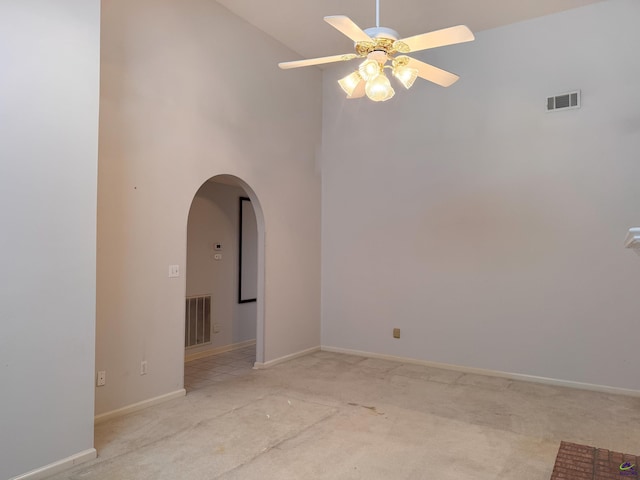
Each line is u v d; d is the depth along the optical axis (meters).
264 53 4.69
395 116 5.11
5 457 2.27
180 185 3.76
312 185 5.43
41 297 2.43
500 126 4.49
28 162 2.38
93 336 2.65
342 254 5.43
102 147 3.18
